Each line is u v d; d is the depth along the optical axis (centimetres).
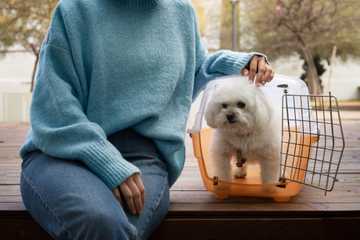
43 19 444
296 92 178
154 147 140
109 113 131
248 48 581
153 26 138
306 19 565
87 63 132
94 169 114
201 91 167
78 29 130
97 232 102
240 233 148
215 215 147
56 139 119
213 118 167
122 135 136
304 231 149
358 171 201
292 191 157
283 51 587
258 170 190
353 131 310
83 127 118
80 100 131
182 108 145
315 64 607
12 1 437
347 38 571
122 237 104
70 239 108
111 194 110
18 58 514
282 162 171
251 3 570
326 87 601
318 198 162
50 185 112
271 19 569
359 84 611
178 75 140
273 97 185
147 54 135
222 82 176
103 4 135
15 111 445
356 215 149
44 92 125
